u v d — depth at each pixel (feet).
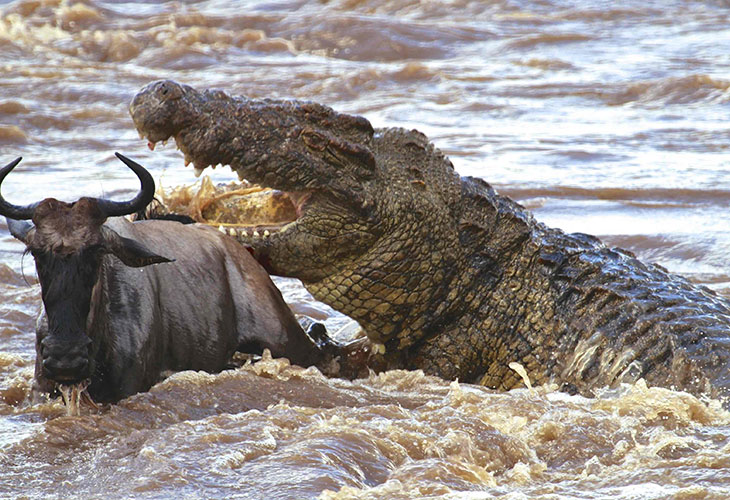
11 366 83.15
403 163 84.84
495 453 62.90
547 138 207.72
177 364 77.20
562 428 66.28
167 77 293.64
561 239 88.89
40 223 63.82
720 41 371.76
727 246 127.24
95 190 153.58
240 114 79.92
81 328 64.08
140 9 435.12
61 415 69.00
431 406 72.69
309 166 80.69
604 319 82.33
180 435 62.90
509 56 355.36
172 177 164.66
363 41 364.58
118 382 71.26
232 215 85.97
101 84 269.85
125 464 59.16
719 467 59.31
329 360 87.61
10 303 102.78
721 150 196.75
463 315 86.69
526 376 81.82
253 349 82.33
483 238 86.43
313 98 271.69
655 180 163.32
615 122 233.76
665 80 274.98
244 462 59.00
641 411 70.18
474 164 178.70
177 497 54.19
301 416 66.95
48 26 380.99
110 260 72.38
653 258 125.59
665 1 458.09
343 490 54.03
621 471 59.82
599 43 372.58
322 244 82.64
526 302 85.81
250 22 389.19
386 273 84.17
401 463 60.39
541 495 55.52
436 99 266.36
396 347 87.66
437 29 378.94
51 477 58.03
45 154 192.13
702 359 76.02
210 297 78.74
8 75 283.79
